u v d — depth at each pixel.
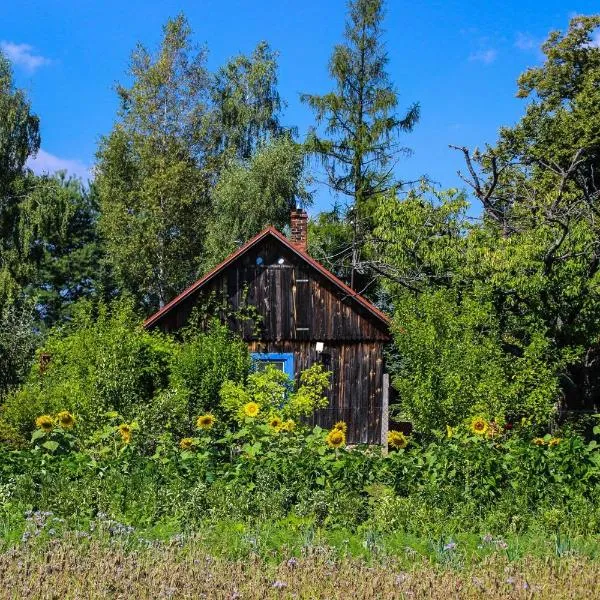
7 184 38.75
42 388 19.55
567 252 18.70
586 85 30.05
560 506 10.94
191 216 42.06
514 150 29.66
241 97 44.69
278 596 7.04
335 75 37.69
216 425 17.45
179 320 24.41
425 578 7.46
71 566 7.60
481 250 18.80
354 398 24.52
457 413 15.69
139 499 10.88
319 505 10.59
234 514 10.58
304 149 37.78
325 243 37.41
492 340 16.55
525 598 7.00
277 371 19.45
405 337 16.66
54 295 50.47
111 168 42.88
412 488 11.12
